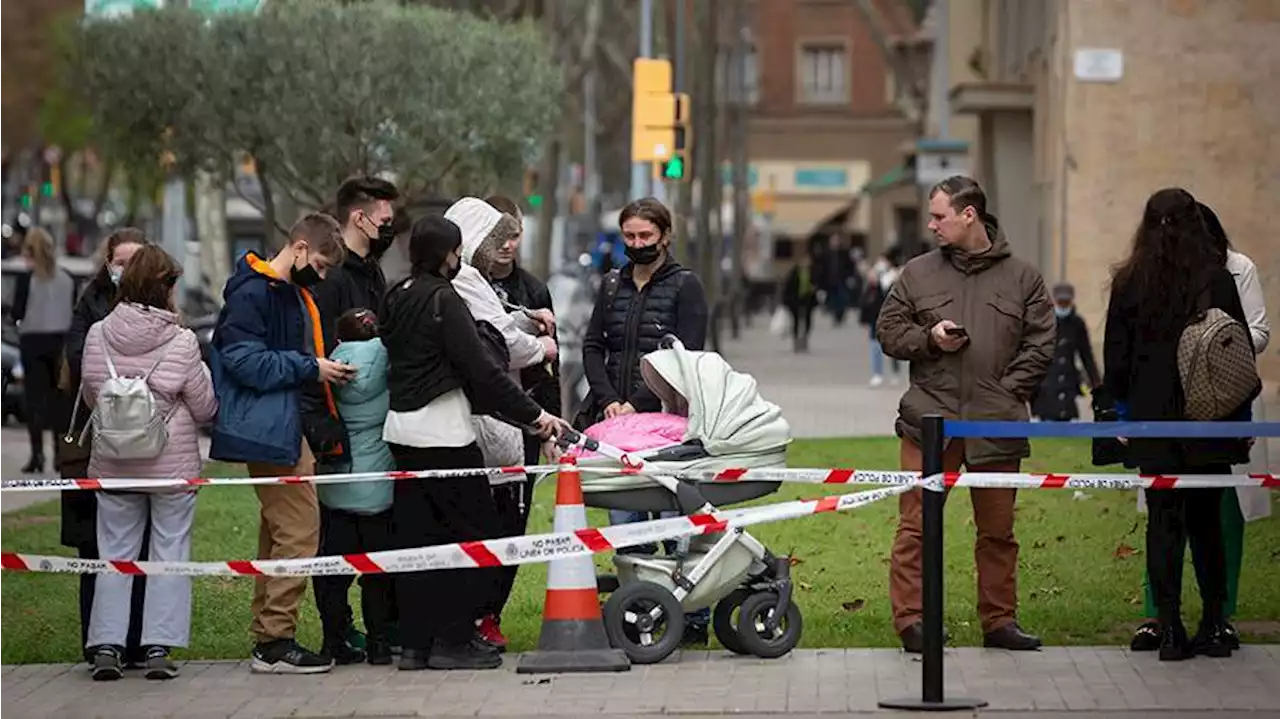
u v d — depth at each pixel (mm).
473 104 39781
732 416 17297
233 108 39656
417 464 17047
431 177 41250
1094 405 17703
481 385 16844
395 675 17250
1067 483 16469
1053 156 52750
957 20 71562
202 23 39781
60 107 86625
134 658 17703
